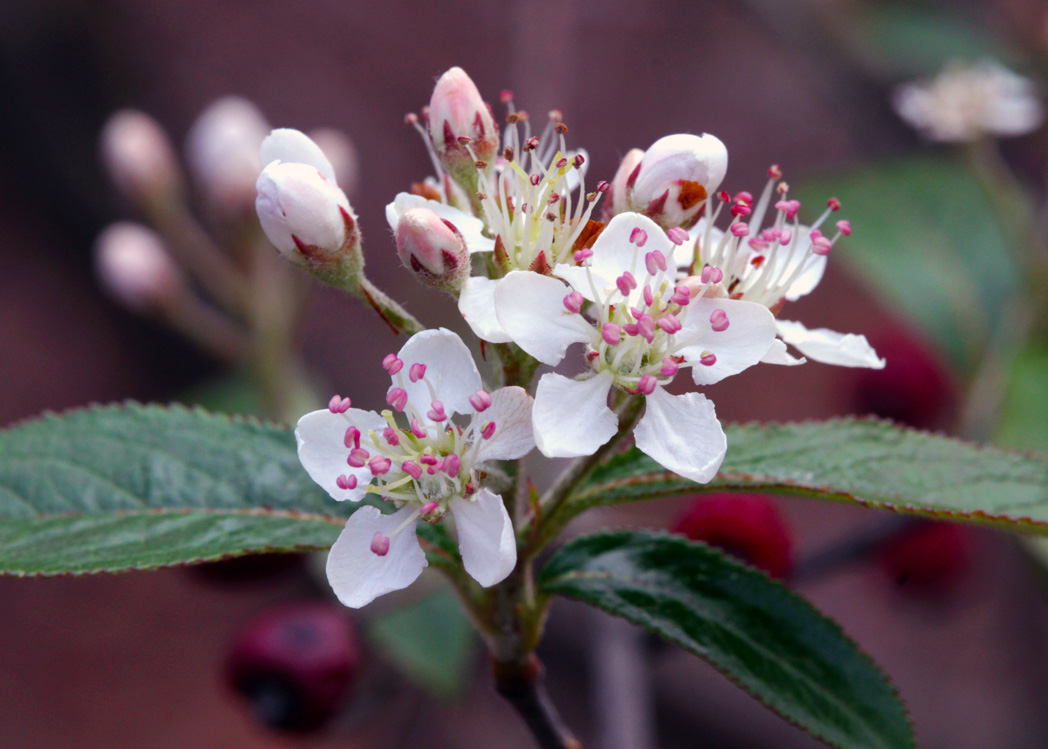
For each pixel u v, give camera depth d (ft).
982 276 0.59
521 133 0.62
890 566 0.56
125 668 0.98
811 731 0.41
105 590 1.04
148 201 0.66
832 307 1.09
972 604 0.79
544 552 0.51
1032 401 0.55
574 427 0.40
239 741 0.93
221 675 0.56
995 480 0.43
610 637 0.53
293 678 0.54
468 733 0.85
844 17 0.78
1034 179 0.82
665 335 0.41
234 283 0.63
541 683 0.43
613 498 0.42
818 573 0.53
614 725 0.51
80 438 0.44
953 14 0.78
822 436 0.43
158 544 0.42
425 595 0.56
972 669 0.90
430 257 0.41
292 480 0.44
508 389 0.40
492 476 0.41
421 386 0.40
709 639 0.42
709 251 0.42
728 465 0.43
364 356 1.03
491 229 0.42
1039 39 0.74
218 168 0.60
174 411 0.45
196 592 1.03
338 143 0.60
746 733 0.87
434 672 0.57
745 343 0.40
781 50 0.91
